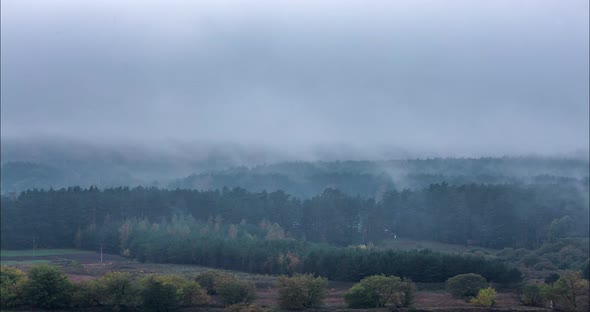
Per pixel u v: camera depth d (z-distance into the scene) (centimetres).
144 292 9606
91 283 10044
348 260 12644
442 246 18388
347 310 9856
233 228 17788
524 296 11038
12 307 9738
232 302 9975
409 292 10338
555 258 15488
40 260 15600
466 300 10906
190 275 12200
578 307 10431
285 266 13225
